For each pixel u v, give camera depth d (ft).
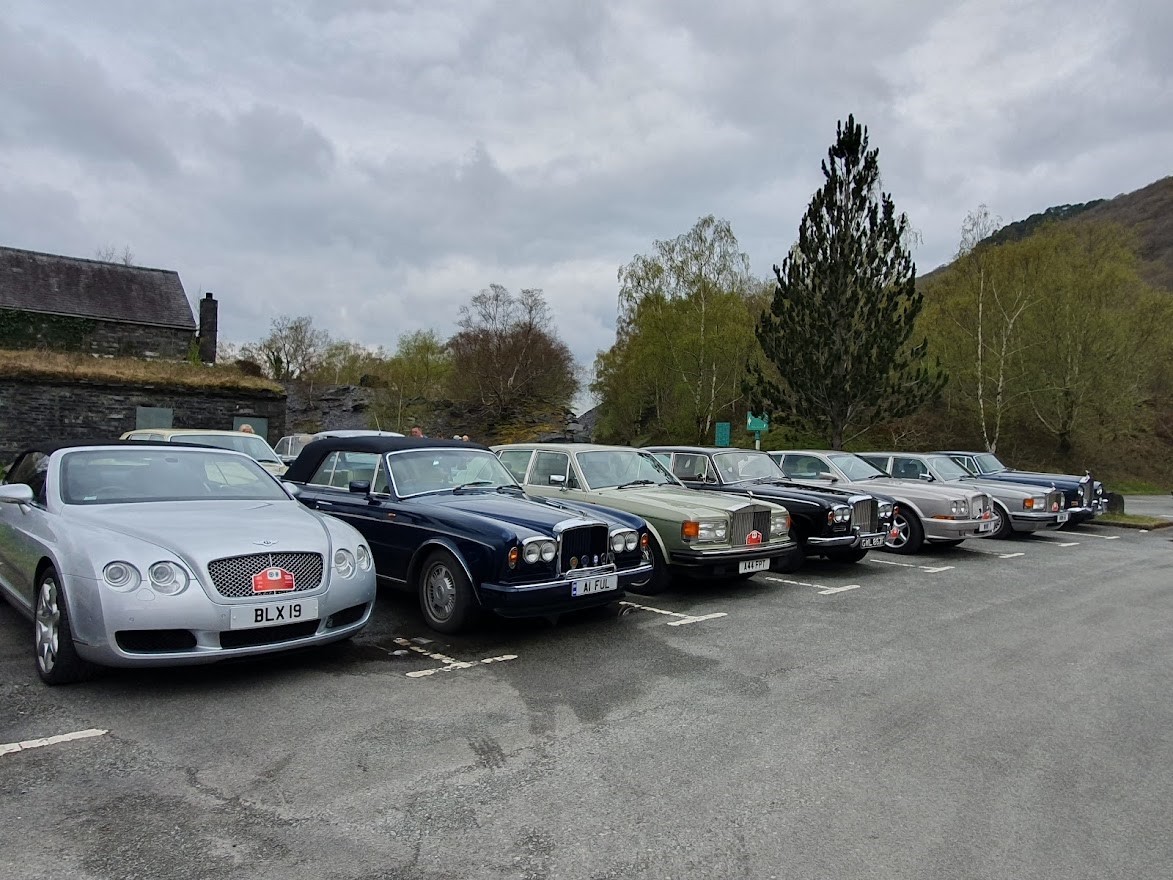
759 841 10.44
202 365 104.83
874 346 74.23
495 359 171.01
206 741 13.32
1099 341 102.63
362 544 18.15
